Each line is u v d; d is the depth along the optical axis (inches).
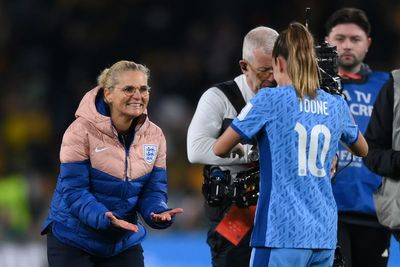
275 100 653.3
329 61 699.4
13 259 1469.0
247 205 722.2
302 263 655.1
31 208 1644.9
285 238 647.1
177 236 1521.9
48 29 2237.9
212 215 775.1
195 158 757.9
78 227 701.9
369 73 876.6
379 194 786.8
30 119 2112.5
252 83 750.5
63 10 2265.0
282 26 2146.9
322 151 661.3
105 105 701.9
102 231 702.5
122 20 2231.8
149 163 711.1
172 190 1813.5
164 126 2004.2
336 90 689.6
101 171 698.2
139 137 706.2
